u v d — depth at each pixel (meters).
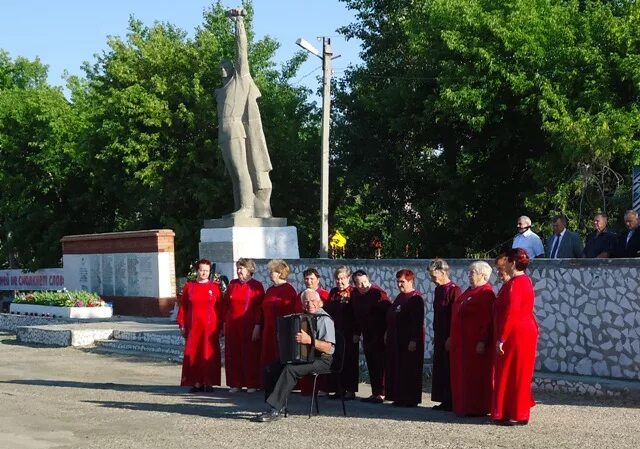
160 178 35.41
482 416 10.88
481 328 10.81
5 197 42.25
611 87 25.72
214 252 21.48
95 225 43.12
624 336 12.65
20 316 28.30
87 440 10.04
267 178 21.80
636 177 18.91
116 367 18.05
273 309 13.18
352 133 33.97
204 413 11.70
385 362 12.28
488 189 30.00
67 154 40.47
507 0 28.00
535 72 26.20
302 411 11.64
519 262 10.24
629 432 9.67
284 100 38.09
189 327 13.91
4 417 11.77
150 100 35.31
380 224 36.81
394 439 9.51
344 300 12.70
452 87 27.19
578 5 29.00
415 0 32.75
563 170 25.66
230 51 39.00
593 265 13.02
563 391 12.68
